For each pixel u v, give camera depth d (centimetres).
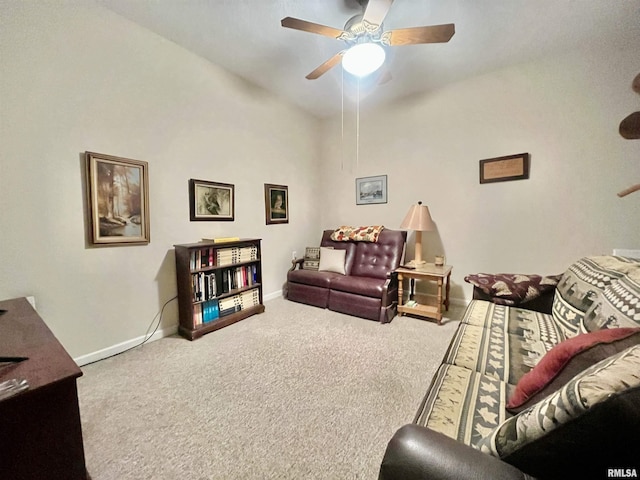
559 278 201
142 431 138
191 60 264
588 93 256
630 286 120
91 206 203
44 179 184
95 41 203
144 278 238
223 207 301
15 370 85
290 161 388
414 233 360
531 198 286
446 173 334
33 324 121
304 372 191
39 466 83
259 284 314
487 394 104
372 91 346
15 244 175
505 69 290
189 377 185
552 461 54
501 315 187
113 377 186
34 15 177
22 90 174
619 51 243
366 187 401
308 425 142
